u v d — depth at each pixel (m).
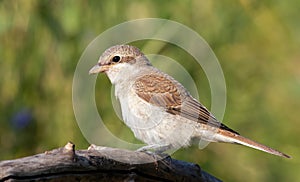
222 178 12.55
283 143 13.28
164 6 11.96
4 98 12.12
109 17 11.87
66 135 11.81
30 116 12.11
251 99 13.14
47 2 11.89
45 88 11.97
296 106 13.47
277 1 13.45
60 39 11.84
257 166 12.80
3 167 7.23
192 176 8.36
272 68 13.52
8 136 12.23
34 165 7.34
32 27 11.82
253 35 13.22
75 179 7.61
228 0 12.35
